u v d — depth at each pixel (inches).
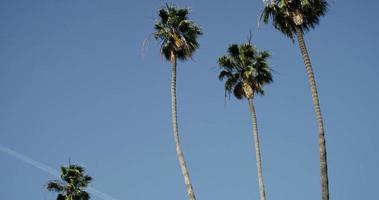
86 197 1700.3
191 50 1338.6
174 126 1240.8
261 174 1337.4
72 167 1728.6
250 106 1421.0
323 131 943.7
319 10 1098.1
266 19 1123.9
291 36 1114.1
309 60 1031.6
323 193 892.0
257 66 1465.3
